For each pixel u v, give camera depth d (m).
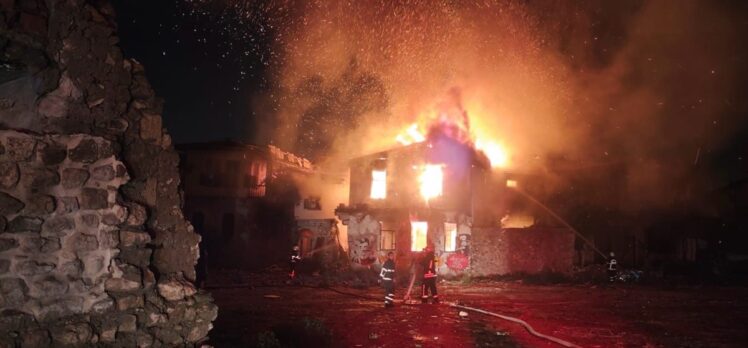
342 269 35.59
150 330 6.65
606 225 41.97
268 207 44.28
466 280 31.27
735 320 18.41
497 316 17.62
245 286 25.61
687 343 14.31
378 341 13.48
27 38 6.16
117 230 6.44
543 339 14.21
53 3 6.34
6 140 5.84
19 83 6.14
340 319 16.72
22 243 5.84
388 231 34.50
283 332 12.15
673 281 33.56
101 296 6.25
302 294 23.58
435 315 18.05
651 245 43.47
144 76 7.19
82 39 6.53
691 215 44.59
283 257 44.25
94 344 6.12
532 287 29.09
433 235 33.69
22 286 5.82
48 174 6.03
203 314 7.14
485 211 36.62
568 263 34.91
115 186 6.45
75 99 6.46
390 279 19.75
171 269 7.20
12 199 5.80
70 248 6.11
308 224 44.09
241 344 10.55
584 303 22.28
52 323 5.96
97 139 6.37
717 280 34.88
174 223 7.27
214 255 41.44
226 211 42.19
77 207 6.19
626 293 26.78
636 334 15.36
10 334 5.70
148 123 7.13
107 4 6.90
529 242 34.25
